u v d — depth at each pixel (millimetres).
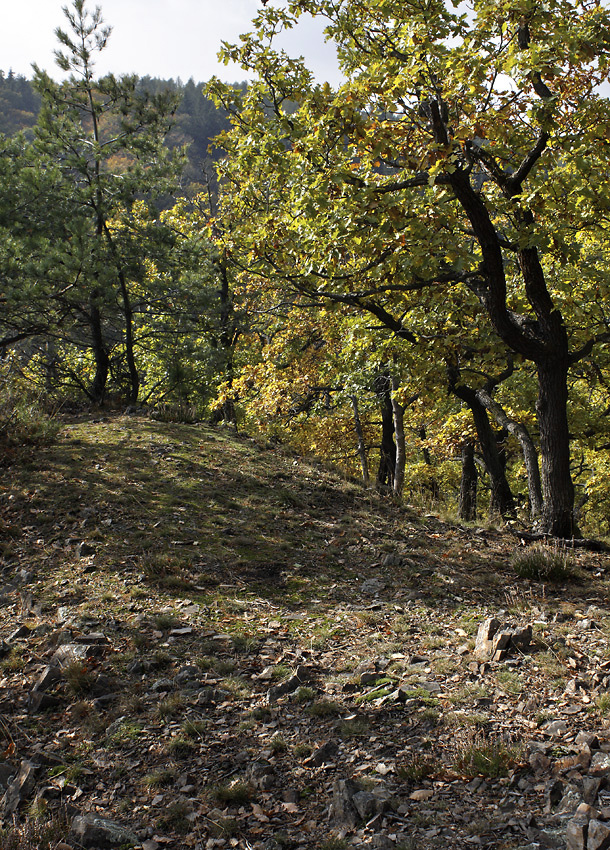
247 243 11570
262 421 23125
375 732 4555
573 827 3148
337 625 6754
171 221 23875
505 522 12016
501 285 9938
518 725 4586
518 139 9359
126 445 13445
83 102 20125
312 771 4105
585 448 21781
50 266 15469
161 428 15352
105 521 9383
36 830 3574
